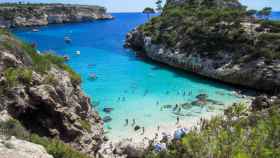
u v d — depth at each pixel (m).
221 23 74.69
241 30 68.38
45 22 190.88
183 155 8.12
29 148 11.89
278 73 56.69
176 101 50.75
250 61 61.41
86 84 60.62
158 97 53.03
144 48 96.44
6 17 168.62
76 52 94.69
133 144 31.22
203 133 8.52
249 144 7.36
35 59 27.91
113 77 67.00
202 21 81.94
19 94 22.16
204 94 54.44
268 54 59.75
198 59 72.00
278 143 7.79
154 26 97.88
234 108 12.23
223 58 67.50
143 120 41.66
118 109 46.19
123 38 134.38
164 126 39.28
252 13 84.62
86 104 30.02
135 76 68.69
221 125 9.98
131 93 55.25
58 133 23.70
